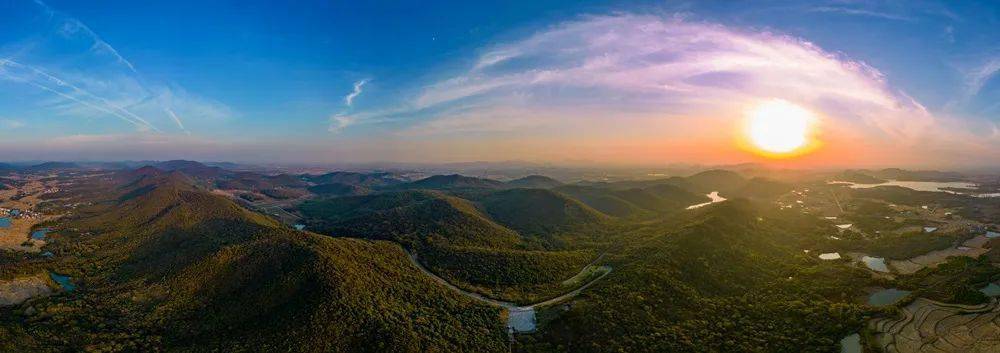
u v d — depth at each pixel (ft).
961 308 509.35
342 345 466.70
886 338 463.42
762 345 470.80
